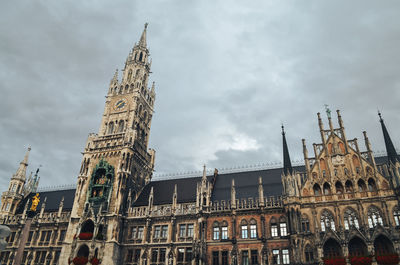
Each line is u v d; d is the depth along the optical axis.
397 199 43.69
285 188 49.47
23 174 77.81
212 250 50.53
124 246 56.56
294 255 43.72
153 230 56.66
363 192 45.88
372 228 42.97
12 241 66.12
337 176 48.28
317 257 42.41
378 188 45.19
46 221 65.12
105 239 55.75
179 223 55.53
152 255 54.16
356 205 45.28
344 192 46.59
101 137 70.00
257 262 47.72
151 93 82.56
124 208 60.53
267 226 49.62
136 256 55.22
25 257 63.03
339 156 49.50
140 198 65.50
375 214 44.00
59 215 64.56
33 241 63.72
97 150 67.12
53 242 62.41
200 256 49.19
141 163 70.81
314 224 45.56
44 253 62.09
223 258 49.56
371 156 47.78
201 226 52.47
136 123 72.19
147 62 83.25
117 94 76.25
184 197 60.31
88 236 54.69
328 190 48.09
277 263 46.59
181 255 52.47
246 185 58.97
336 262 40.12
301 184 50.88
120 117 71.94
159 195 64.12
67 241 57.84
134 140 67.94
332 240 43.34
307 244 44.56
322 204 46.69
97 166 63.94
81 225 57.00
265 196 54.28
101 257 53.78
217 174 65.94
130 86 76.38
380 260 38.25
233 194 53.75
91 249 53.31
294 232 44.94
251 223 50.94
